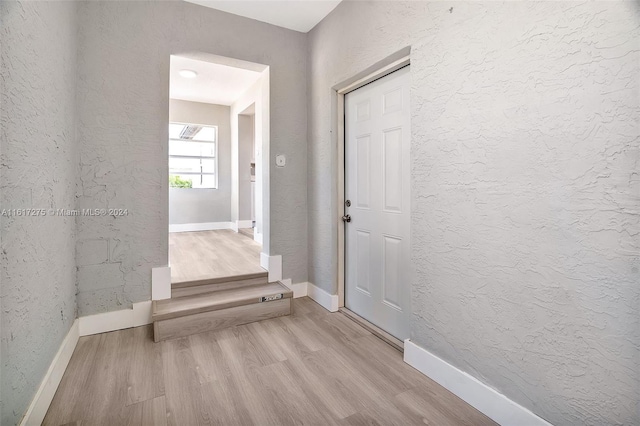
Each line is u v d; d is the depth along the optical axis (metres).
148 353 2.03
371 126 2.46
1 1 1.09
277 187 3.00
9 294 1.14
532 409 1.33
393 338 2.25
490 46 1.45
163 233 2.48
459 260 1.62
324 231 2.87
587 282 1.16
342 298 2.84
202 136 6.00
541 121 1.28
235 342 2.19
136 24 2.35
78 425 1.40
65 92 1.88
